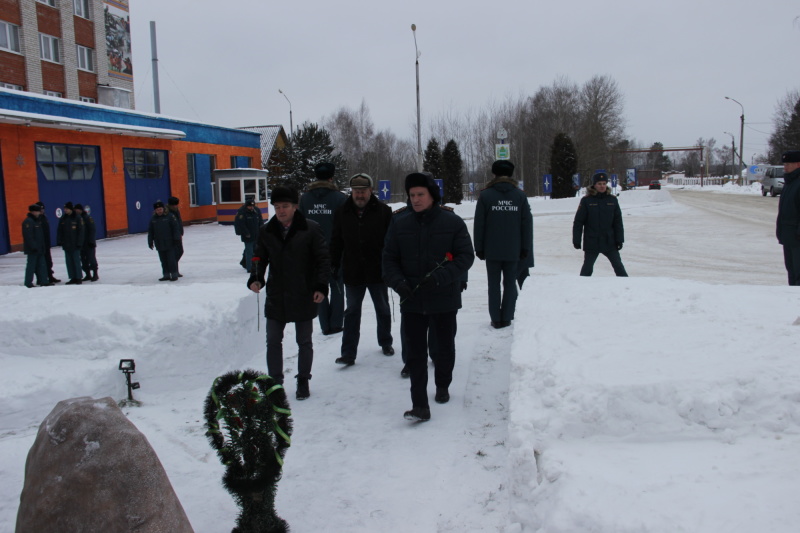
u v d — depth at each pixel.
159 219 12.71
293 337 7.26
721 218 25.05
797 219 7.22
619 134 66.00
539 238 19.05
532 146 63.88
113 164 22.64
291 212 5.14
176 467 3.97
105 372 5.08
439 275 4.45
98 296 6.46
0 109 17.06
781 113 54.44
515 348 4.13
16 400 4.63
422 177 4.55
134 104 36.97
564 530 2.45
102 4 33.47
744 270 12.02
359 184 5.80
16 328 5.32
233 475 2.93
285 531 3.10
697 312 4.66
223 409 2.92
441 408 4.82
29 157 18.94
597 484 2.67
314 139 41.69
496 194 6.89
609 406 3.21
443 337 4.82
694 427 3.12
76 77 31.27
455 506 3.37
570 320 4.65
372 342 7.02
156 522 2.34
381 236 5.94
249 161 32.72
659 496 2.52
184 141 27.17
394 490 3.58
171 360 5.41
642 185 106.94
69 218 12.79
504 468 3.74
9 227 18.25
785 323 4.18
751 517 2.30
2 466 4.03
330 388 5.43
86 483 2.29
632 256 14.47
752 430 3.04
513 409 3.39
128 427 2.43
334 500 3.50
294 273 5.16
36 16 28.56
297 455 4.11
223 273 13.84
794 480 2.55
